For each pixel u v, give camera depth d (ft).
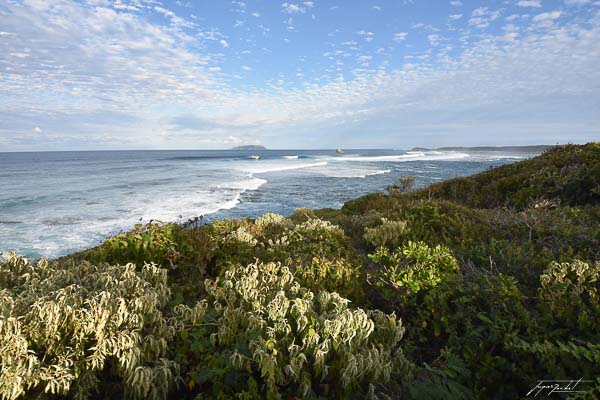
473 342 9.40
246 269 12.78
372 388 7.58
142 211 64.85
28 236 48.88
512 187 34.71
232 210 66.54
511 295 10.44
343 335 8.89
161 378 7.78
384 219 22.93
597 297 10.03
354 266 16.17
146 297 9.23
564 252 14.58
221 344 9.11
